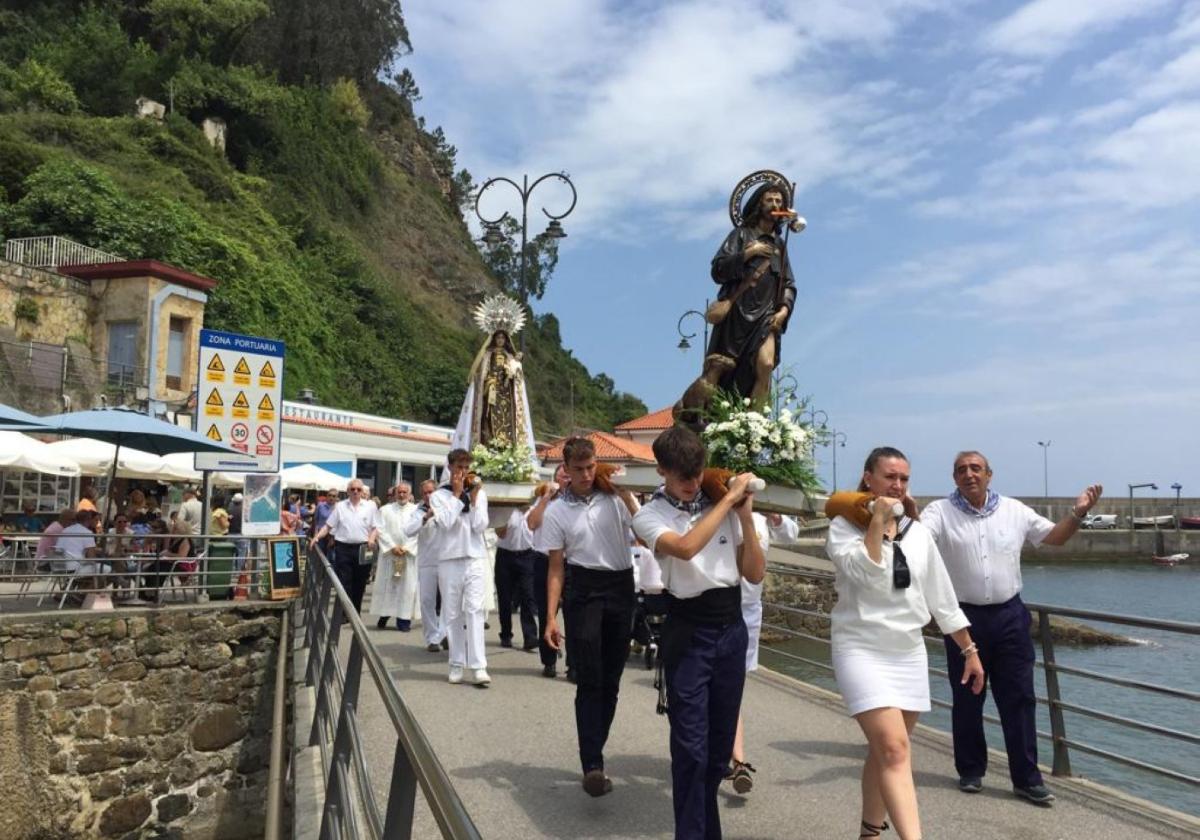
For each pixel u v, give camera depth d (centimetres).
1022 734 523
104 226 3394
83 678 1257
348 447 3033
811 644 2067
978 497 544
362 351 4988
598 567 536
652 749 627
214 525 1836
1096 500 522
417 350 5666
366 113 7756
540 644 898
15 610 1318
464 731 668
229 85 5962
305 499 2698
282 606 1438
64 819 1220
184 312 2778
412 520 856
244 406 1525
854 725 713
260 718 1405
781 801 515
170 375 2744
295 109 6681
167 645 1336
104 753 1263
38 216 3341
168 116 5162
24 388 2341
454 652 855
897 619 400
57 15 5697
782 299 689
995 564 533
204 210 4444
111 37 5562
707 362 687
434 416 5303
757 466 571
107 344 2684
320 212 6259
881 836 460
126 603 1429
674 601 418
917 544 413
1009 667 530
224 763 1366
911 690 394
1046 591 4812
